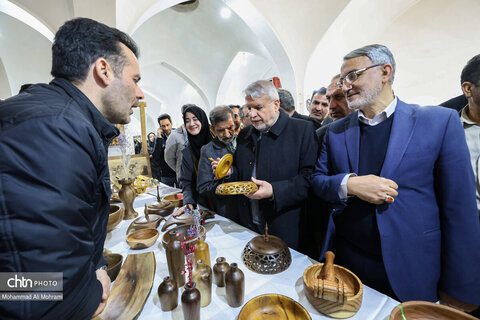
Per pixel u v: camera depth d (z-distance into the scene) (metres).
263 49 5.78
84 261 0.46
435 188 0.77
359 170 0.88
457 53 4.28
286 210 1.17
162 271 0.89
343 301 0.58
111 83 0.60
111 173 2.16
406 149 0.75
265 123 1.14
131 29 3.01
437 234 0.75
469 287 0.69
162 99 11.02
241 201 1.33
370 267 0.84
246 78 8.85
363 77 0.78
